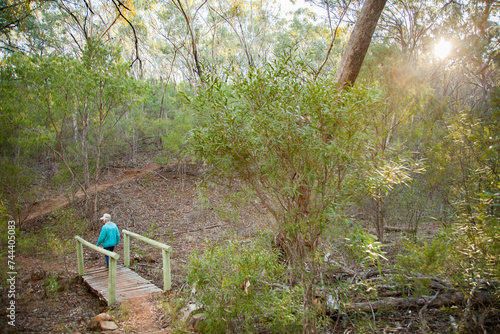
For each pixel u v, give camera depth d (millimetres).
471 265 3637
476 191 4910
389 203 8336
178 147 15398
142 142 22172
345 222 2615
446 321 4223
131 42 23188
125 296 5570
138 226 11828
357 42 5777
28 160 12875
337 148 2551
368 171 2762
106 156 16422
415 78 7449
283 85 2975
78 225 10406
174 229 11211
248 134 2947
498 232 3428
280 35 20094
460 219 4156
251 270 3533
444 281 4500
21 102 10055
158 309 5078
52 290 5914
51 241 8062
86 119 12461
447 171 6555
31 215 12102
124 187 15602
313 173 2721
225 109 2967
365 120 2770
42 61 10391
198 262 3854
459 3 10836
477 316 3930
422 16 13539
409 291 4594
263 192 3322
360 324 3896
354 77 5957
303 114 2844
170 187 15836
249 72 2979
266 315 3674
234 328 3738
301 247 3125
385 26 15086
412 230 7852
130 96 11570
